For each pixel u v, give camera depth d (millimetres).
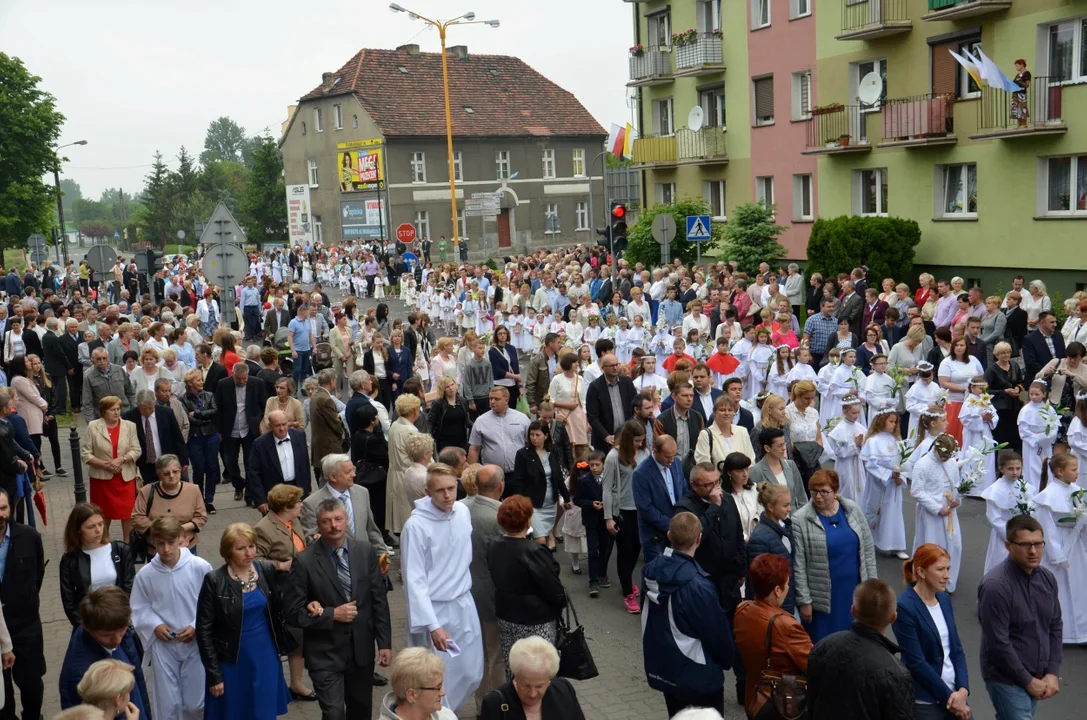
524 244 67000
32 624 7199
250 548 6723
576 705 5297
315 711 7934
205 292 32781
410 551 7059
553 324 24609
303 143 69500
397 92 64938
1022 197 23984
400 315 40031
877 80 27953
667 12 37531
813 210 31938
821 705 5422
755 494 8727
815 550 7516
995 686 6402
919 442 11023
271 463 10398
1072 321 16344
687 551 6719
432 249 64375
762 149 33812
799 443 10156
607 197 43688
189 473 13414
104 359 14484
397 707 5004
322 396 12000
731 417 9758
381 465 11367
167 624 7031
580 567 11422
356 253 51188
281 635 6945
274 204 83625
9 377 20656
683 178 38062
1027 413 12125
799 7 31359
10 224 65062
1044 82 23000
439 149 64125
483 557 7773
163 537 6984
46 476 16219
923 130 25906
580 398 13070
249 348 15641
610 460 9789
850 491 11945
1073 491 8883
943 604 6277
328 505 6871
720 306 21172
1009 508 9297
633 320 22109
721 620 6527
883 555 11539
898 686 5238
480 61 69875
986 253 25250
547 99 70250
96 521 7227
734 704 7867
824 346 18984
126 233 117062
